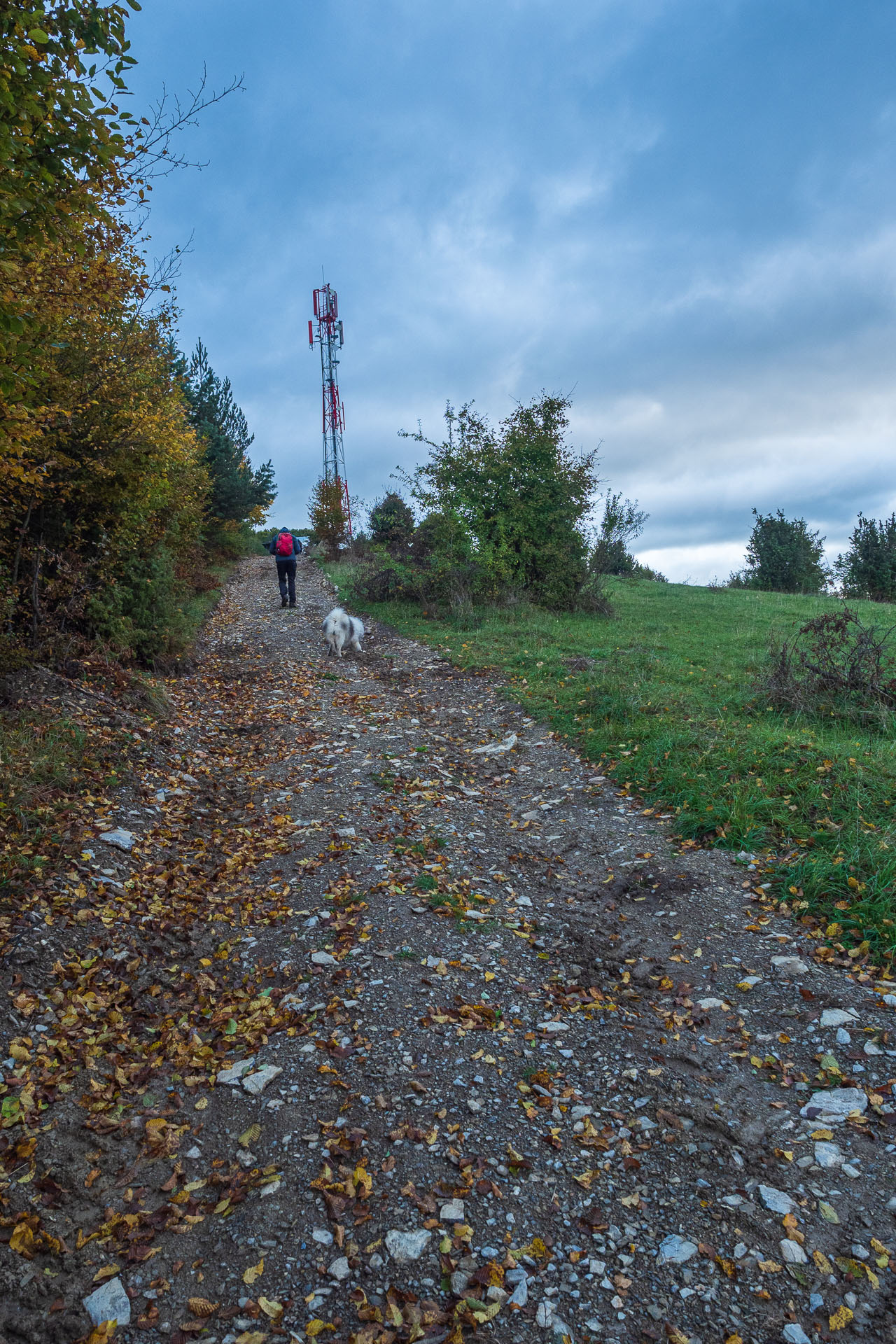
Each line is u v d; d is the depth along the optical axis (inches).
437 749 319.6
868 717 311.7
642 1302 91.9
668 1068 133.0
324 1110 124.9
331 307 1451.8
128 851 209.5
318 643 557.6
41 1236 100.2
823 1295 91.3
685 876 199.6
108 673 337.4
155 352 418.9
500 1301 92.0
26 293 209.8
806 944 167.0
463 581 656.4
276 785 280.5
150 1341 89.0
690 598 825.5
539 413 692.1
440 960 167.0
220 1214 106.0
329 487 1189.7
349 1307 92.4
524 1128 120.3
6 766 225.6
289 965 167.8
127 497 390.6
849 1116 118.6
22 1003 141.9
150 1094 128.9
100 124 165.2
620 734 305.1
